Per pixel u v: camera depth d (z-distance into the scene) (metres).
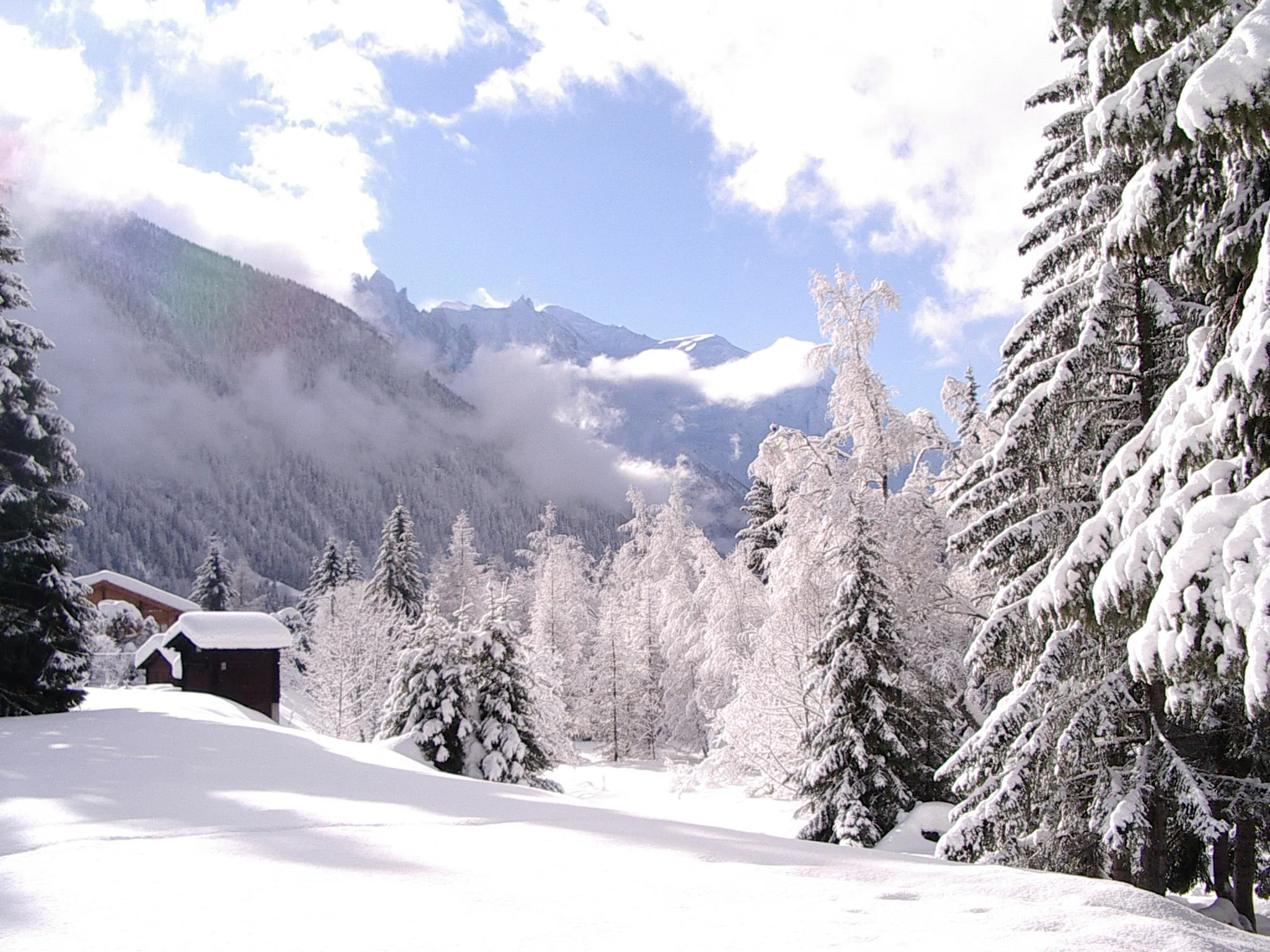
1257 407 6.51
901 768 18.78
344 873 6.09
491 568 81.19
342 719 42.88
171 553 179.38
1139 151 8.48
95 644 23.11
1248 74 6.11
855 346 25.08
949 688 21.56
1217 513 6.72
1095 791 11.50
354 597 51.53
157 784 10.46
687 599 48.12
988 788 12.73
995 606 12.59
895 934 4.77
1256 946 5.22
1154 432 9.09
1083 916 5.23
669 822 9.07
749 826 24.97
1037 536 12.23
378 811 8.86
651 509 67.31
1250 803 10.34
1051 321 12.81
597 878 6.07
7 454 21.84
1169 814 10.97
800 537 25.28
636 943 4.52
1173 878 12.21
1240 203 7.96
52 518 22.31
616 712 58.72
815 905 5.45
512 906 5.27
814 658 19.95
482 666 25.53
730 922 4.98
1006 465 12.70
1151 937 4.78
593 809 9.90
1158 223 8.62
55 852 6.71
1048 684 11.80
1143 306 11.77
